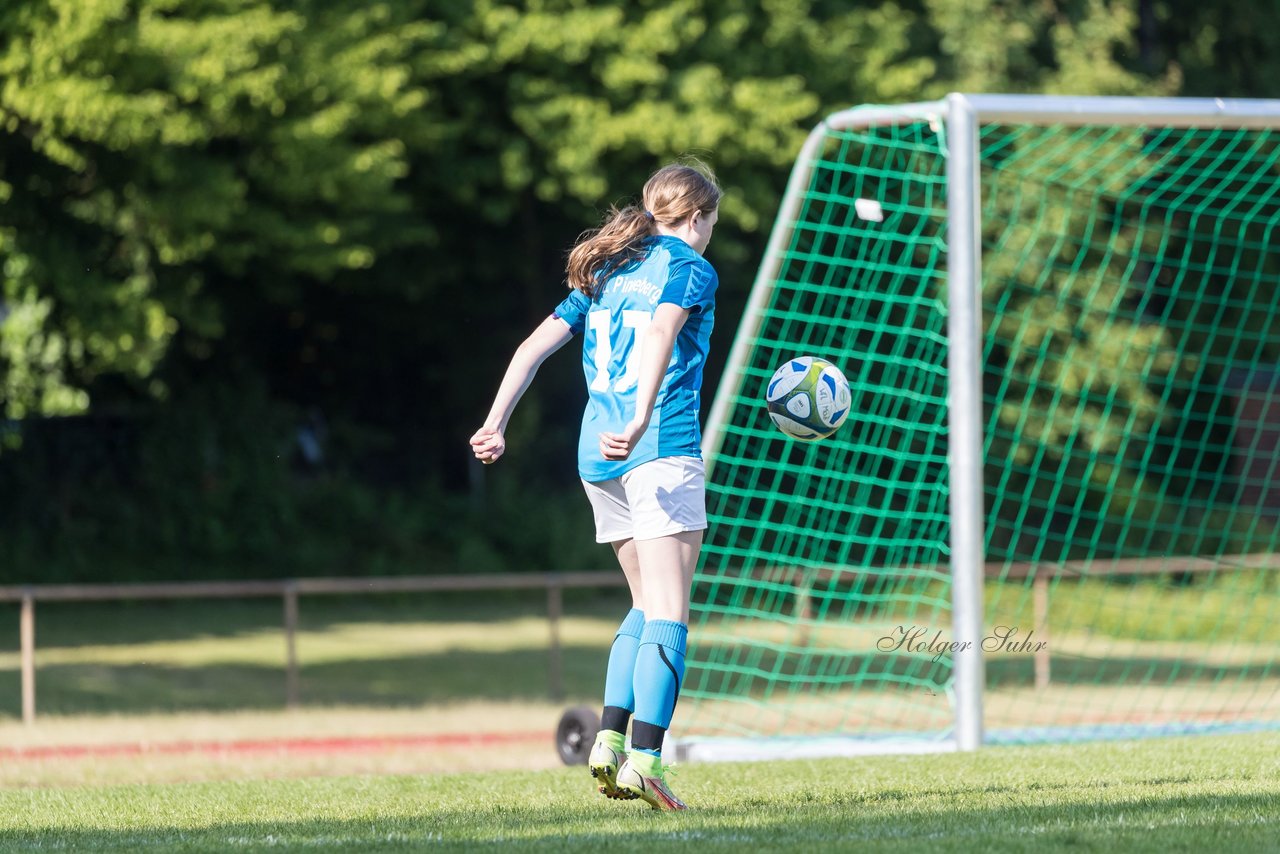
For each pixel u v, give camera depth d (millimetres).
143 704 47156
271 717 43188
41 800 17609
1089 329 76625
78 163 57656
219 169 61656
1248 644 62188
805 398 18547
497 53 73750
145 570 77438
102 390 81812
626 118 73750
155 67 57406
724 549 37469
